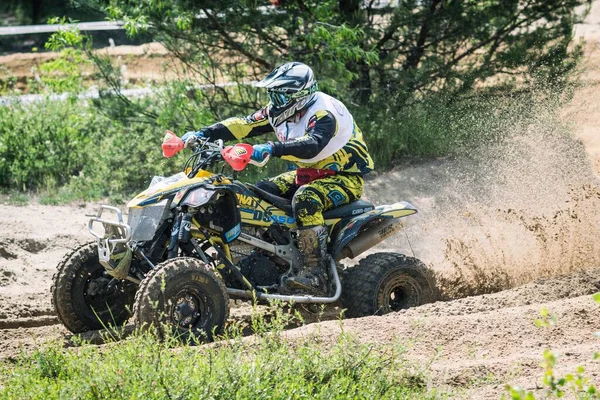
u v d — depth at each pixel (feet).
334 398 31.19
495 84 88.74
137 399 29.55
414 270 48.80
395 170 83.35
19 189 85.20
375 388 32.48
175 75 99.14
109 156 86.99
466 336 40.27
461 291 54.95
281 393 30.86
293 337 39.22
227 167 83.30
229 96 88.48
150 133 88.12
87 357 35.14
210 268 41.70
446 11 84.28
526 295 48.01
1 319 47.96
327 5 78.38
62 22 91.76
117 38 149.38
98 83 93.56
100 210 43.32
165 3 79.56
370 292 47.21
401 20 84.48
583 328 40.60
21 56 144.97
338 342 35.91
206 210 43.75
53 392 31.63
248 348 36.83
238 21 79.00
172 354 34.63
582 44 92.99
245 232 45.47
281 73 45.44
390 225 49.37
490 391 33.63
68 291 44.11
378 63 85.05
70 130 91.20
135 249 42.39
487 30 86.63
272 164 85.20
